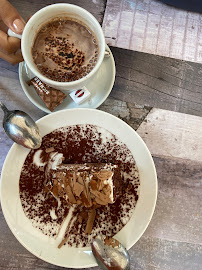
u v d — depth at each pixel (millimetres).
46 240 333
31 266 345
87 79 278
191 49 371
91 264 319
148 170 335
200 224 362
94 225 341
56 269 347
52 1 362
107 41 365
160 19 372
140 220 332
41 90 325
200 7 352
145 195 336
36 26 284
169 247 356
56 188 326
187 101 373
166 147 367
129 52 368
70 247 334
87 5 366
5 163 316
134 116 367
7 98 356
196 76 372
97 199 321
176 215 361
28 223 332
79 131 342
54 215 339
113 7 367
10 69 357
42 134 336
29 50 279
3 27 310
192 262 356
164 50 372
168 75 372
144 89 369
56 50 297
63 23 295
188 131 369
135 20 369
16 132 324
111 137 343
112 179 318
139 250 354
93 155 350
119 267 325
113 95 366
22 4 359
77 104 342
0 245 344
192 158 368
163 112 369
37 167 338
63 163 348
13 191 329
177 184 364
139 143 334
